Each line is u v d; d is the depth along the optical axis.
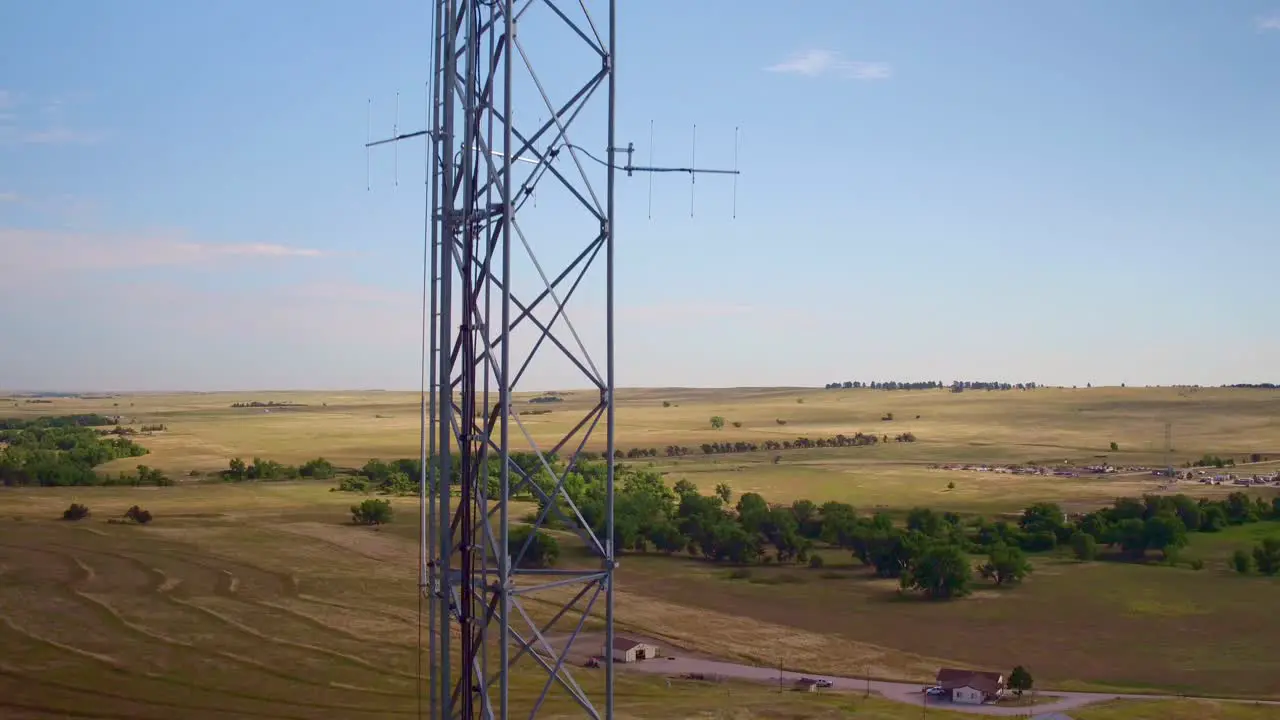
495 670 60.12
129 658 60.69
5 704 51.56
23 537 99.56
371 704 52.94
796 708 54.34
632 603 83.69
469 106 24.33
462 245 25.52
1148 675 67.25
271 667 59.62
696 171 25.70
